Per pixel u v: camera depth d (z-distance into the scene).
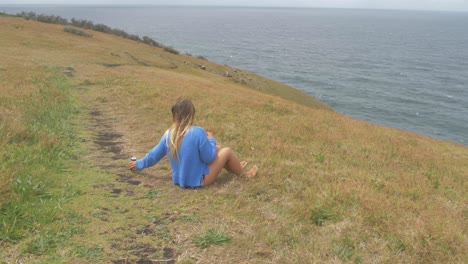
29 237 4.46
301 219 5.57
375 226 5.36
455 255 4.75
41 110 11.34
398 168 9.62
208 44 188.38
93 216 5.21
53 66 23.53
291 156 9.15
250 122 13.08
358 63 139.88
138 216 5.32
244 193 6.27
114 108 13.70
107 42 48.41
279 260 4.35
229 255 4.46
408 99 83.38
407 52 183.25
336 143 11.70
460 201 7.23
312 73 112.50
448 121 68.12
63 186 6.09
